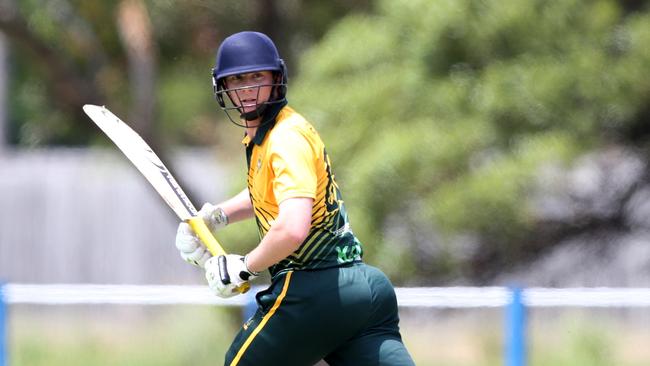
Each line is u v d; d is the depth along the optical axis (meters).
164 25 41.19
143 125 40.16
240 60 14.26
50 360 40.38
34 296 25.41
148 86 40.06
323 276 14.45
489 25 32.09
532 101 31.45
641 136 34.09
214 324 37.44
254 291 25.12
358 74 34.22
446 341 40.66
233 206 15.84
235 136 37.47
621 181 36.53
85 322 49.62
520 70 31.62
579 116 31.66
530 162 30.94
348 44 34.44
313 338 14.48
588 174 36.34
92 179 57.69
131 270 59.72
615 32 32.28
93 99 40.78
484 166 32.06
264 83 14.38
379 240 32.22
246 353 14.61
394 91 33.22
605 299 24.36
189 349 37.81
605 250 38.12
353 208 31.89
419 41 33.03
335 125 33.47
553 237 35.81
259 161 14.34
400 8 33.81
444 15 32.28
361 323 14.62
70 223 60.41
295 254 14.47
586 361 36.94
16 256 60.69
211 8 40.59
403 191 31.95
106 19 40.59
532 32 32.09
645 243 44.31
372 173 31.64
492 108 31.72
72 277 60.16
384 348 14.71
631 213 37.25
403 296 24.62
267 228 14.63
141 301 25.25
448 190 31.38
